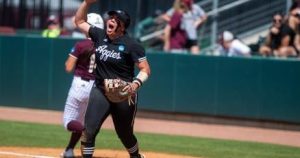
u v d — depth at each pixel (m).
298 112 41.12
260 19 52.50
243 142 35.91
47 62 47.19
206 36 52.38
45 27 58.94
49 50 47.12
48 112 46.75
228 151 31.89
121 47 23.03
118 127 23.95
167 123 43.19
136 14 55.09
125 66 23.25
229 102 42.78
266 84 41.81
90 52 25.45
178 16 46.91
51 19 53.53
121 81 22.86
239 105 42.56
